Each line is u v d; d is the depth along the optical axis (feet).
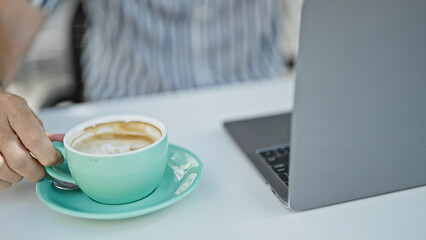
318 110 1.32
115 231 1.39
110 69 3.34
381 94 1.35
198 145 1.96
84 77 3.40
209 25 3.29
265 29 3.47
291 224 1.41
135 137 1.58
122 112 2.34
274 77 3.64
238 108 2.35
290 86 2.63
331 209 1.47
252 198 1.55
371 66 1.30
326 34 1.23
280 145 1.87
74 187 1.55
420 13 1.28
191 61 3.37
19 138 1.49
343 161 1.42
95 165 1.34
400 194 1.54
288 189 1.43
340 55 1.26
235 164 1.79
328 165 1.41
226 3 3.25
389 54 1.31
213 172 1.73
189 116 2.27
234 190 1.60
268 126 2.07
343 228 1.38
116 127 1.59
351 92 1.32
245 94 2.53
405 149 1.48
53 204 1.39
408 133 1.45
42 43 5.08
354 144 1.41
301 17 1.20
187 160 1.68
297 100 1.29
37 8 2.65
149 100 2.48
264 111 2.30
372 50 1.28
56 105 3.41
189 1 3.16
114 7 3.14
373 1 1.22
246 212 1.47
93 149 1.51
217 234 1.37
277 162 1.73
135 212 1.34
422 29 1.30
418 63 1.34
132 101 2.48
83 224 1.42
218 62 3.44
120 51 3.28
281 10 3.53
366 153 1.44
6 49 2.58
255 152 1.82
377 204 1.49
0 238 1.36
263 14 3.39
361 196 1.51
